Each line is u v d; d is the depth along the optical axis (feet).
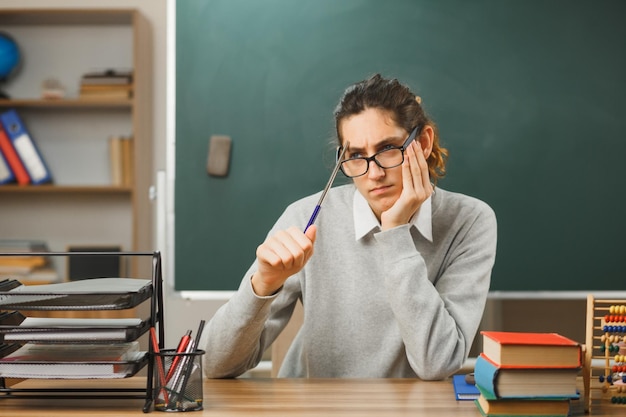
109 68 12.52
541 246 10.32
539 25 10.35
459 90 10.34
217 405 4.06
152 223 12.33
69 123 12.58
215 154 10.36
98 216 12.59
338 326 5.59
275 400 4.20
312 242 4.46
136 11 11.71
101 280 4.33
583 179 10.36
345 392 4.44
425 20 10.35
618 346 4.06
